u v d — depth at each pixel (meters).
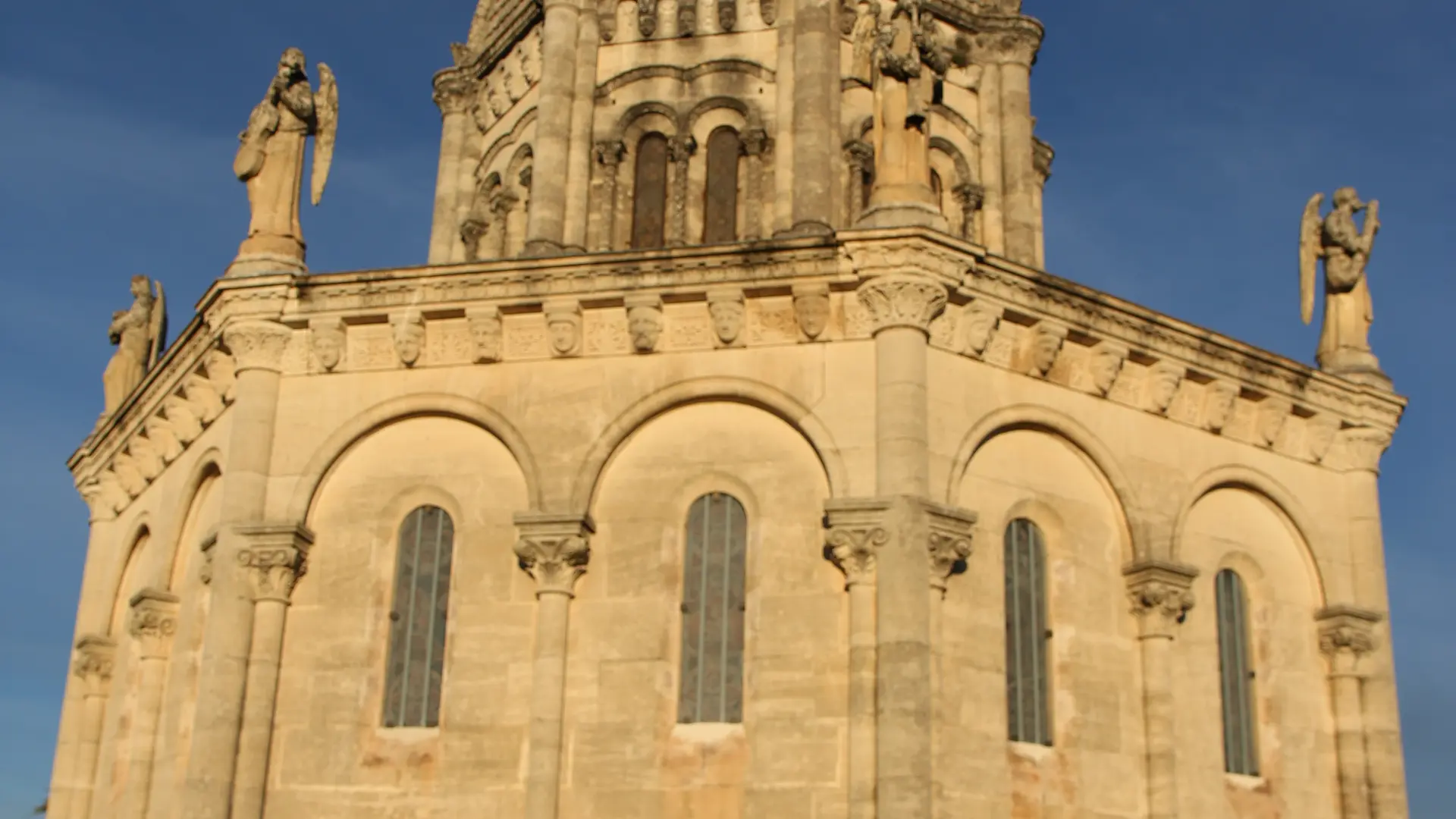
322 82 30.64
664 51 37.53
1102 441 28.70
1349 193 33.56
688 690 26.33
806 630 25.95
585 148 37.06
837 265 26.73
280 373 28.94
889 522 25.52
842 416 26.52
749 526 26.78
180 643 30.45
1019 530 27.86
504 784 26.28
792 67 36.47
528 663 26.84
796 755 25.39
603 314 27.91
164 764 29.72
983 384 27.55
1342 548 31.70
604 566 27.05
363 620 27.72
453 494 28.06
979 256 27.00
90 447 36.31
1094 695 27.64
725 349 27.38
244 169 29.83
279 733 27.28
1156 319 28.98
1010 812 26.11
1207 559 30.02
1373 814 30.31
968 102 39.38
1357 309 33.34
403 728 27.16
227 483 28.25
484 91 41.25
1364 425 32.16
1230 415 30.42
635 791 25.83
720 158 37.00
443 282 28.20
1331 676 31.00
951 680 26.03
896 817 24.09
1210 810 28.55
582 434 27.53
